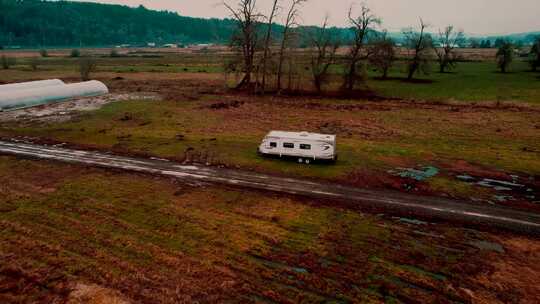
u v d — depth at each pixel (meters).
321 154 28.92
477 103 57.47
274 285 14.65
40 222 18.95
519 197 23.78
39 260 15.73
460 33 107.06
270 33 62.44
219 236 18.22
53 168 26.88
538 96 62.53
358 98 62.38
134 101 55.19
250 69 65.31
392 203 22.55
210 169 27.55
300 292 14.28
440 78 92.06
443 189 24.83
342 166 28.91
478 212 21.55
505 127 42.19
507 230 19.53
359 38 64.81
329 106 54.53
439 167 29.23
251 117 46.19
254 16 60.25
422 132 40.06
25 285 14.16
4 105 46.59
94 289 14.03
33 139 34.47
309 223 19.81
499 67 111.19
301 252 17.08
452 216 21.00
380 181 26.08
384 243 18.02
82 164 27.89
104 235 17.91
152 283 14.48
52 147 32.09
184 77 87.62
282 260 16.39
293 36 63.00
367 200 22.91
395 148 34.09
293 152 29.53
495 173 28.09
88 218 19.53
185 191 23.47
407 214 21.17
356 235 18.70
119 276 14.84
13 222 18.83
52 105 51.31
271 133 30.89
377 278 15.30
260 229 19.03
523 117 47.31
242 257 16.48
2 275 14.70
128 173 26.27
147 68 109.19
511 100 59.44
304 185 25.06
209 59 147.12
